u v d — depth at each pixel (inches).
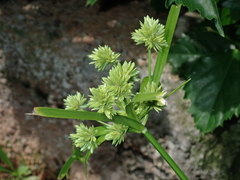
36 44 18.6
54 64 18.1
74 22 18.9
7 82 19.6
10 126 20.4
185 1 8.3
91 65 17.4
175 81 16.5
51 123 19.4
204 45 15.6
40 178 20.6
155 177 17.7
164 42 6.9
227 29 15.3
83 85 17.4
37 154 20.3
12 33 19.2
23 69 18.9
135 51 17.3
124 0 20.1
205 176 17.3
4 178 21.4
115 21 18.8
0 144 21.0
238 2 12.4
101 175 18.4
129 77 6.4
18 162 21.1
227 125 17.1
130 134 17.4
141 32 6.8
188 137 16.7
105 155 18.3
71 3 20.1
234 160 17.6
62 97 18.2
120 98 6.4
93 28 18.6
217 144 17.1
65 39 18.3
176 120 16.6
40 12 19.6
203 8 8.3
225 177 17.6
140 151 17.6
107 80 6.4
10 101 19.9
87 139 6.7
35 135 20.0
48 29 18.7
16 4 20.3
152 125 16.9
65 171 7.7
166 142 16.9
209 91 14.5
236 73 14.5
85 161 7.4
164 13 18.9
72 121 18.9
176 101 16.6
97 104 6.3
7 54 19.2
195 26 15.8
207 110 14.4
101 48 7.0
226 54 15.0
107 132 6.9
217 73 14.7
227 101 14.2
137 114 7.0
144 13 19.2
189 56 15.6
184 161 16.9
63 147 19.5
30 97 19.3
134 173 18.0
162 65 7.1
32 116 19.7
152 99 6.3
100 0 20.1
